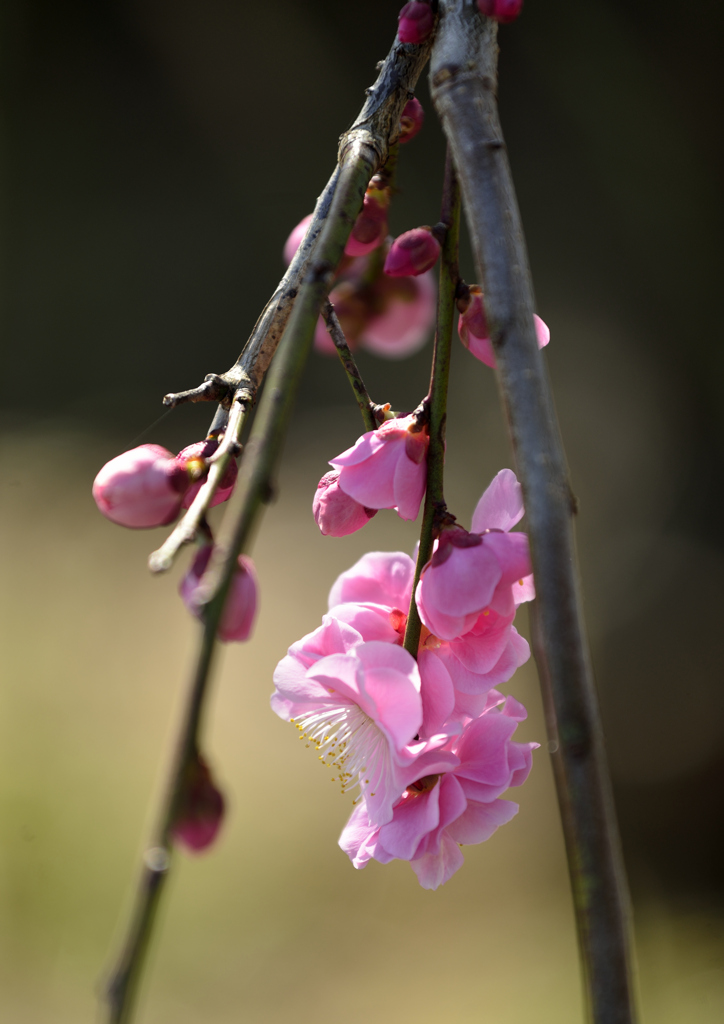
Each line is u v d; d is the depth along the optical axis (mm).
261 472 453
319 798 1342
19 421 2084
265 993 1096
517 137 1882
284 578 1697
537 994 1087
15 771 1271
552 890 1256
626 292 1744
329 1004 1090
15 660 1465
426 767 484
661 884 1312
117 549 1717
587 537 1618
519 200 1877
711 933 1216
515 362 467
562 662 458
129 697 1437
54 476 1927
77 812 1233
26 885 1146
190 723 444
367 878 1258
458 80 479
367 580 506
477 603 483
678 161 1661
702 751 1390
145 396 2135
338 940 1174
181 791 444
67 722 1363
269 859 1257
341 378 1982
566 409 1745
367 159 486
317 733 499
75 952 1076
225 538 451
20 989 1041
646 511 1622
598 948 452
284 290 501
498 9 481
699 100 1642
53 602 1599
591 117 1759
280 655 1548
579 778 455
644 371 1694
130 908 440
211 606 448
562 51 1775
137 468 486
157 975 1103
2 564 1677
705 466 1607
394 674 484
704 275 1645
